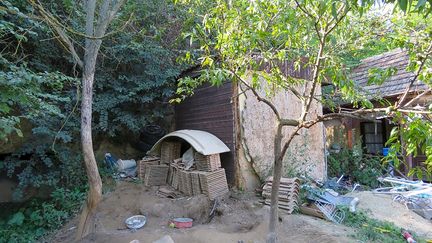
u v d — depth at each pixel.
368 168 7.99
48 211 6.08
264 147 6.78
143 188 6.87
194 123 7.85
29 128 6.46
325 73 2.78
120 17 7.14
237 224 5.23
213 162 6.24
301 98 2.88
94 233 4.94
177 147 7.47
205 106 7.44
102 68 7.25
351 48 3.35
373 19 3.23
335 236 4.45
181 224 5.26
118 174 7.55
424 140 1.80
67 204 6.24
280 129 2.88
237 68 2.92
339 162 8.41
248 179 6.59
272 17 2.74
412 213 5.62
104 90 7.47
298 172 6.85
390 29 3.22
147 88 7.27
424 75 2.16
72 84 6.14
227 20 2.87
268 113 6.88
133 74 7.67
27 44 6.02
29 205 6.58
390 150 1.98
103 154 8.17
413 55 2.38
